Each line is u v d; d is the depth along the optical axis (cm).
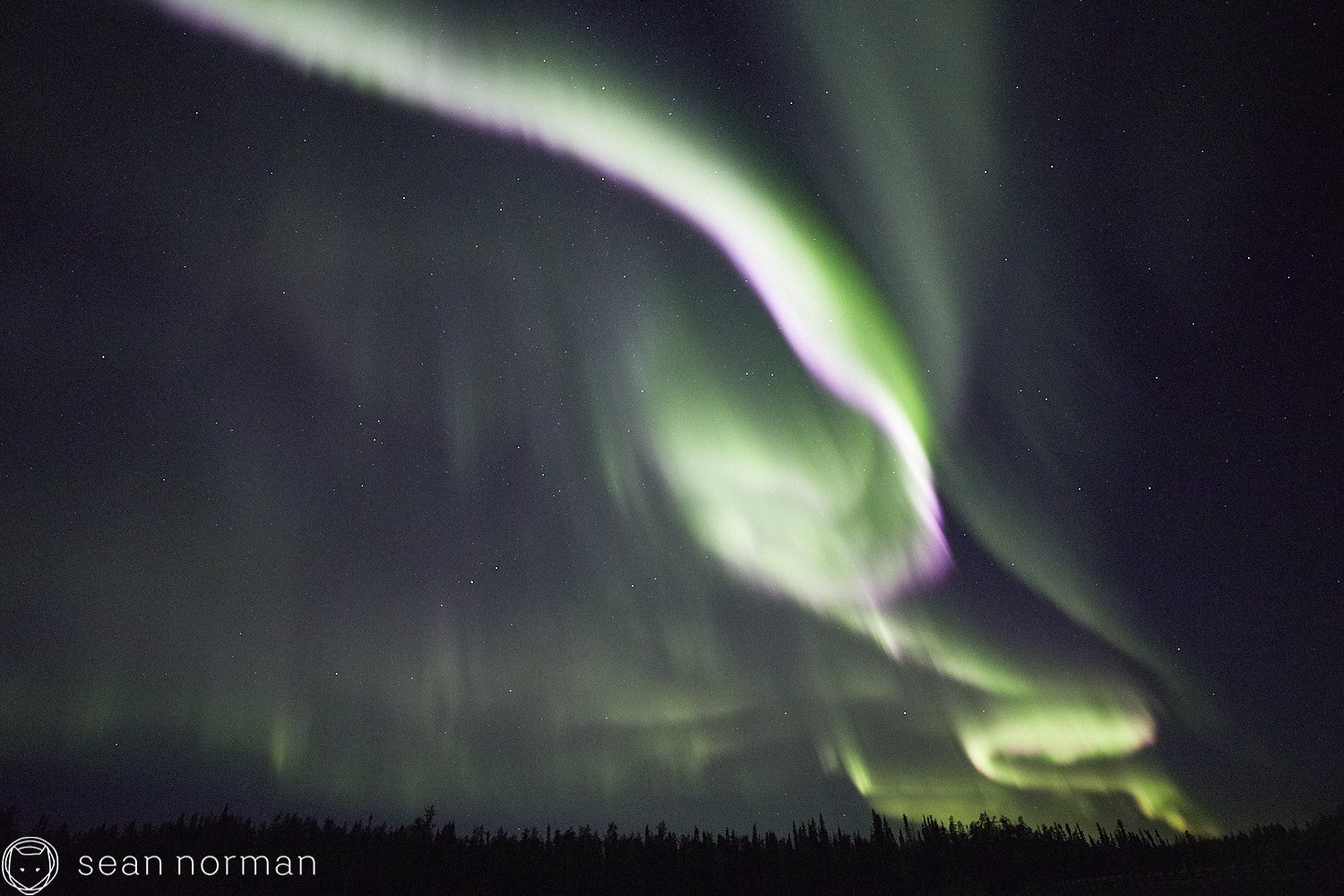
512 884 5881
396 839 6450
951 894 5678
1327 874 3844
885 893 5872
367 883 5422
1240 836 6294
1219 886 3991
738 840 7188
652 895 5856
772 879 6291
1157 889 4238
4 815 4725
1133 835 6919
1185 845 6538
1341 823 5219
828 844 7106
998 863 6450
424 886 5562
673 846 7044
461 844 6612
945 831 7269
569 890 5888
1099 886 4922
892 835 7162
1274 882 3862
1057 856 6569
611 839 7081
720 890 6016
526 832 6981
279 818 6112
